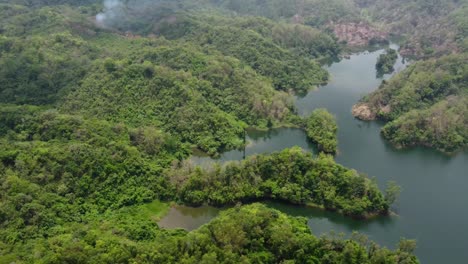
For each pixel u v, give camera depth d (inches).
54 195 4648.1
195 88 7140.8
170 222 4889.3
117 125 5861.2
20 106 6087.6
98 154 5152.6
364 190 5044.3
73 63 7672.2
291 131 7007.9
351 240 4074.8
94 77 7032.5
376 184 5344.5
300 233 4227.4
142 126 6299.2
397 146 6540.4
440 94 7519.7
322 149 6328.7
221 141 6402.6
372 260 3853.3
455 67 7864.2
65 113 6437.0
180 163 5684.1
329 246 4008.4
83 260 3631.9
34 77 7155.5
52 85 7052.2
